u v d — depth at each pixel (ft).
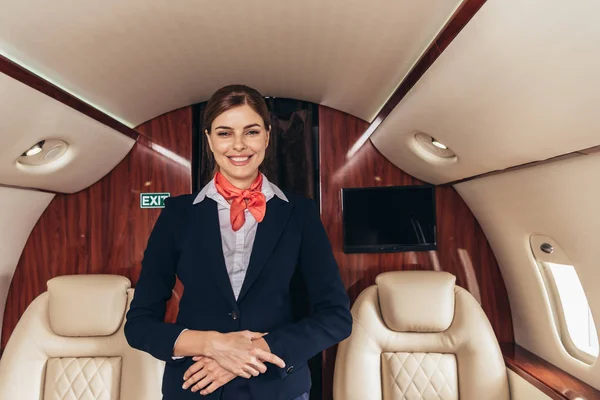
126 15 4.71
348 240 7.92
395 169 8.16
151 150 8.05
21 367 6.13
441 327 6.39
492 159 5.59
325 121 8.26
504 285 7.85
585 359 5.88
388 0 4.49
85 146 6.57
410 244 7.88
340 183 8.16
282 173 8.11
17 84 4.51
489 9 3.20
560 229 5.57
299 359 2.66
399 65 5.81
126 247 7.94
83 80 5.74
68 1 4.17
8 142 5.29
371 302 6.70
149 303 2.93
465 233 7.94
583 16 2.73
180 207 3.07
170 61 6.13
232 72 6.93
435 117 5.39
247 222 3.03
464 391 6.22
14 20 4.20
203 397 2.71
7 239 7.37
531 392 5.88
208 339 2.59
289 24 5.36
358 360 6.39
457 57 3.99
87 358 6.41
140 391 6.15
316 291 3.06
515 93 3.97
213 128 2.84
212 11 4.99
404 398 6.30
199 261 2.85
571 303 6.22
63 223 7.96
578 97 3.51
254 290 2.81
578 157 4.51
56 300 6.36
